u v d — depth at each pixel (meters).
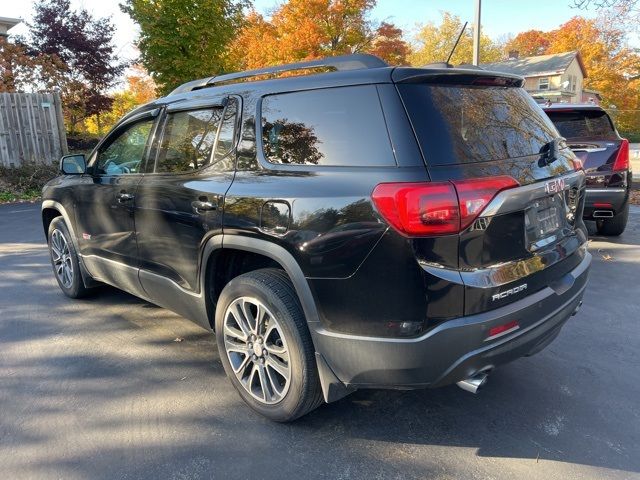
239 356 3.10
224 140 3.13
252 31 26.62
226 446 2.71
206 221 3.05
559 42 47.72
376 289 2.36
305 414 2.89
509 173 2.49
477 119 2.60
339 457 2.61
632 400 3.12
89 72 21.38
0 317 4.57
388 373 2.42
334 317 2.50
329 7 25.48
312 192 2.54
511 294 2.45
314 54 25.17
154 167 3.62
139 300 4.99
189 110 3.45
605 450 2.64
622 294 4.98
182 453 2.65
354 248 2.38
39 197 13.11
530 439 2.74
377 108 2.46
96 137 20.22
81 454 2.64
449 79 2.60
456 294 2.28
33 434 2.82
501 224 2.41
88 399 3.18
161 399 3.18
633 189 12.53
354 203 2.39
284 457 2.62
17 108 14.46
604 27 17.25
